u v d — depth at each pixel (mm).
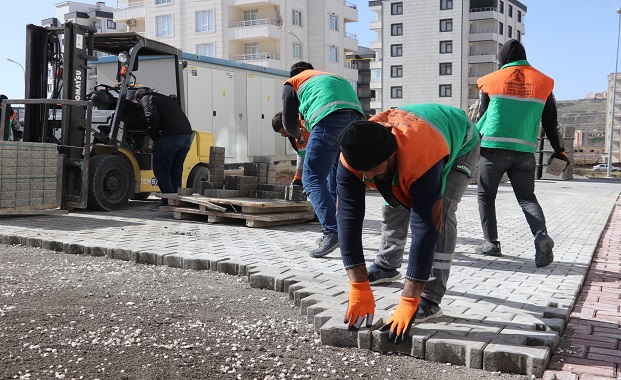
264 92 19516
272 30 51188
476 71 74062
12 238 6926
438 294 3742
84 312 4098
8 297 4434
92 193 9422
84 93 9883
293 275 4988
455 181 3807
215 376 3066
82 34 9781
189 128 9773
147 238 6906
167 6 54656
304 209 8562
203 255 5875
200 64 16734
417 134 3008
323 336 3600
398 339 3340
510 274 5309
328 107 5867
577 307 4410
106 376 2998
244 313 4246
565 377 3074
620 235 8242
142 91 9797
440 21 72688
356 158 2846
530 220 5688
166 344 3516
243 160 18547
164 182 9602
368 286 3473
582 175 35531
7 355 3219
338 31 56375
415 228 3117
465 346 3277
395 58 75562
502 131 5719
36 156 8703
